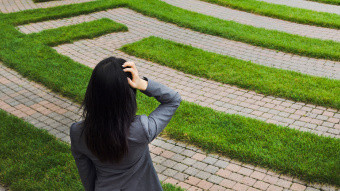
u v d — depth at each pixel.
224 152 4.63
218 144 4.68
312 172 4.09
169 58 7.61
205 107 5.71
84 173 2.18
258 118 5.50
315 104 5.85
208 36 9.08
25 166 4.31
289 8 11.16
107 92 1.87
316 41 8.55
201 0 12.19
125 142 1.93
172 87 6.57
